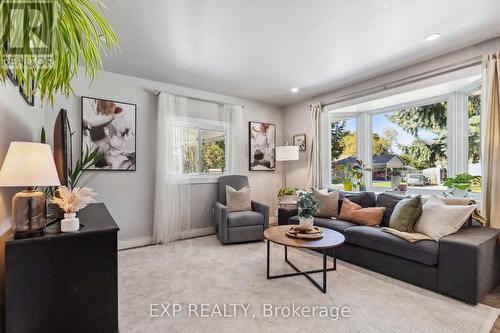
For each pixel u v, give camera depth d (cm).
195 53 294
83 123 331
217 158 456
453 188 304
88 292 142
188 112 421
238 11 215
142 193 378
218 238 404
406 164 386
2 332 138
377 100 376
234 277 260
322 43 272
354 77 374
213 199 444
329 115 465
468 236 225
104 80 348
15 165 129
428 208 265
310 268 282
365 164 420
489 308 199
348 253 300
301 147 503
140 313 196
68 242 137
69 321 137
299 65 330
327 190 399
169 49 283
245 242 384
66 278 137
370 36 258
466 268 207
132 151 368
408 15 222
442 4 207
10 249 125
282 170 542
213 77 373
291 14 220
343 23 234
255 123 500
